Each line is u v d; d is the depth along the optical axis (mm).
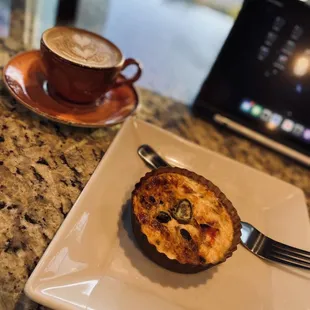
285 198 395
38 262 240
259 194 393
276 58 422
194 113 496
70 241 260
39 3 601
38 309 235
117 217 304
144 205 296
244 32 417
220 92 464
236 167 401
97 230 282
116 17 683
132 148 371
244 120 473
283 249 331
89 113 391
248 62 433
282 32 408
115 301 243
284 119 456
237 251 325
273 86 439
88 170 343
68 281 238
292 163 486
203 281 290
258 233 338
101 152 372
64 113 375
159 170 325
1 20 509
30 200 292
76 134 378
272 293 303
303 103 436
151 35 676
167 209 300
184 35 735
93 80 359
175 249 277
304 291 306
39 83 397
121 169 342
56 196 305
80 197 291
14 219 273
